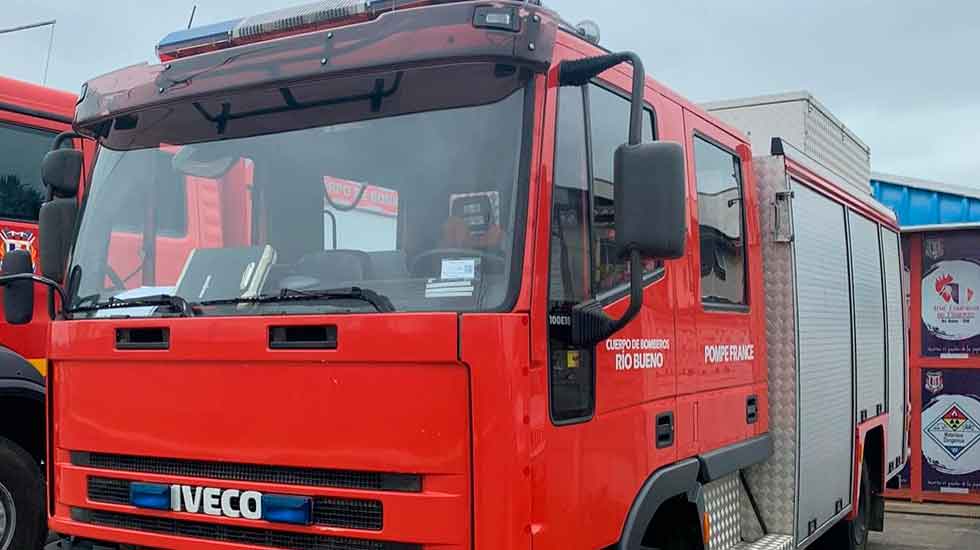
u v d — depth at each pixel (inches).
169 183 148.6
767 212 211.8
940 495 423.2
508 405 113.0
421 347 115.0
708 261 178.4
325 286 129.4
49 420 151.6
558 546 121.6
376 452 117.7
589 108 136.2
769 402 210.5
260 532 127.7
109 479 142.6
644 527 144.1
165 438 135.0
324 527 121.3
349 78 132.8
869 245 293.3
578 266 130.2
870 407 285.1
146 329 137.1
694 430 166.7
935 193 540.1
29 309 159.6
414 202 126.5
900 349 337.7
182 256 143.9
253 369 127.3
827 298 239.1
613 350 138.5
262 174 139.6
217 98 143.9
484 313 115.1
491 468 112.1
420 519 114.7
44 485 217.2
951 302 420.5
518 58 121.0
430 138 127.3
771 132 259.6
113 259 151.3
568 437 125.0
